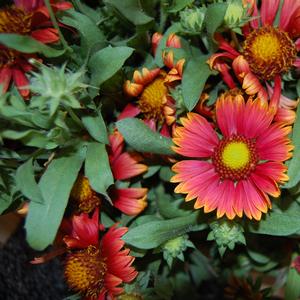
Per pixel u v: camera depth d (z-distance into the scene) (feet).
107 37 0.99
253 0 0.88
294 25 0.89
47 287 1.26
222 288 1.38
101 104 0.89
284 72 0.91
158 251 0.95
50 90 0.72
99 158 0.85
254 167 0.84
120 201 0.96
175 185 1.04
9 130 0.81
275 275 1.22
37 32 0.83
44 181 0.84
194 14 0.89
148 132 0.86
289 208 0.96
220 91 0.98
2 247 1.23
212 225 0.91
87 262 0.95
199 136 0.86
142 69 0.90
